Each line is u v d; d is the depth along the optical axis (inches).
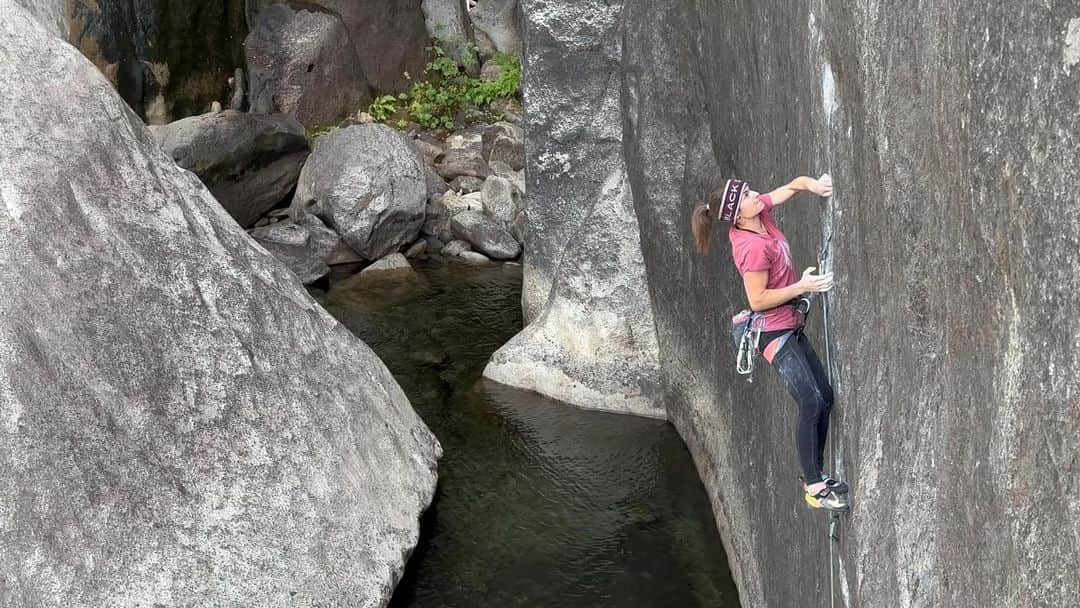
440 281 535.8
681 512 337.1
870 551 148.1
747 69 241.9
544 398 412.5
